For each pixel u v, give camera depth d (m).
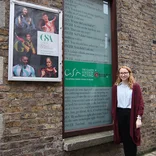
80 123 4.11
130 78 3.73
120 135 3.77
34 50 3.28
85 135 4.05
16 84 3.13
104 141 4.00
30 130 3.22
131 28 4.87
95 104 4.36
